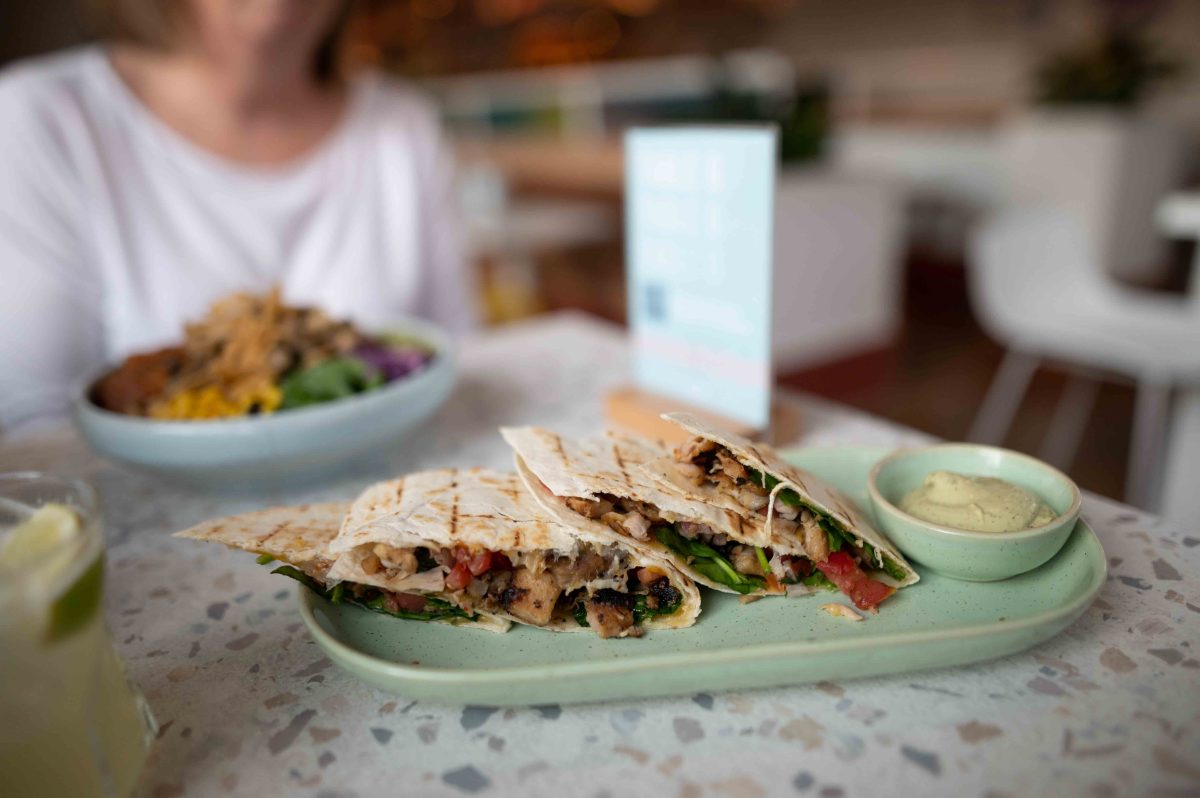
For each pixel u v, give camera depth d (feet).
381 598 1.07
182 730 0.91
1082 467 3.78
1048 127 6.03
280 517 1.14
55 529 0.76
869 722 0.88
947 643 0.88
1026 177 6.24
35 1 5.30
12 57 5.38
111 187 2.28
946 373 5.21
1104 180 5.75
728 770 0.83
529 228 5.59
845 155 7.71
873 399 4.90
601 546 1.07
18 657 0.69
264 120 2.47
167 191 2.35
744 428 1.46
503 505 1.11
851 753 0.84
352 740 0.89
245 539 1.04
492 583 1.06
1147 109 6.47
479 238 5.29
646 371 1.73
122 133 2.30
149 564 1.27
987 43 7.22
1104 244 5.88
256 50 2.19
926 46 7.71
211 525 1.09
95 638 0.77
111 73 2.33
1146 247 6.25
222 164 2.40
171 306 2.36
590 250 6.59
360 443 1.40
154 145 2.32
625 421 1.62
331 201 2.56
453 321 2.96
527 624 1.06
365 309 2.61
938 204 7.00
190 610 1.14
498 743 0.88
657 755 0.85
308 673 1.00
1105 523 1.25
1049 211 3.61
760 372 1.45
